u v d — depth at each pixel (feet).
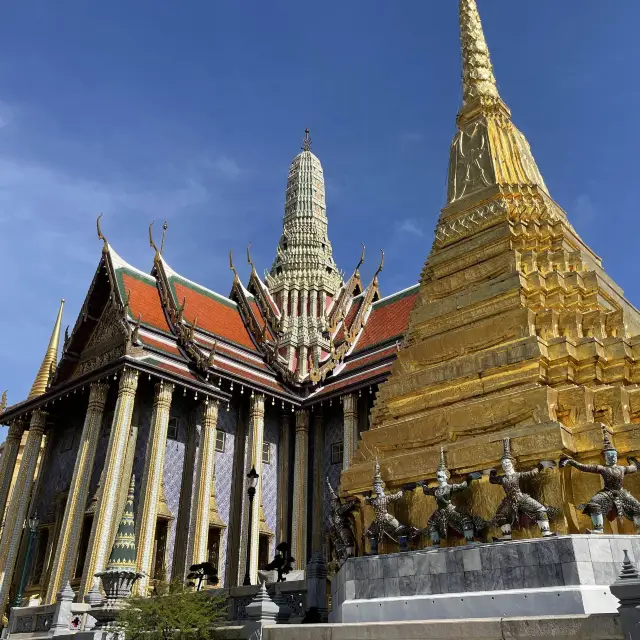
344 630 34.76
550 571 34.04
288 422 122.42
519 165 72.23
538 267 57.31
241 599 57.06
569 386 47.34
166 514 100.32
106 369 101.24
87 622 69.92
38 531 112.88
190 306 124.67
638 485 40.63
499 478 41.50
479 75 81.87
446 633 30.14
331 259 157.48
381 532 46.29
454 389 52.19
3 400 129.70
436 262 65.87
